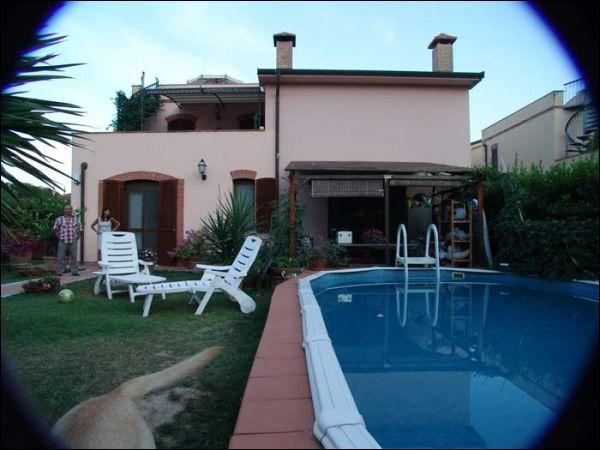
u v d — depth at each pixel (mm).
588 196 9484
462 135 13875
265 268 9188
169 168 13758
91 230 13695
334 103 13820
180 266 13109
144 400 3119
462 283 9508
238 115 16969
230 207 10719
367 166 11898
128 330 5199
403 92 13898
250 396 2586
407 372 3584
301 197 13555
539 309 6602
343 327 5426
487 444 2299
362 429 2055
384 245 11156
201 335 5004
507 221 9938
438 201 13734
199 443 2508
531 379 3352
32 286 7969
